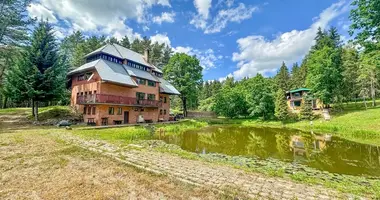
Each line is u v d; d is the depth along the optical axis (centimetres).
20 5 2033
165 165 696
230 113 4319
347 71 3184
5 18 1930
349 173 816
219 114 4584
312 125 2558
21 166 617
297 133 2189
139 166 666
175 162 741
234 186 520
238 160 1014
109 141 1111
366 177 757
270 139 1795
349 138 1767
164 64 5247
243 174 629
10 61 2175
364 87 3050
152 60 4916
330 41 3919
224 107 4319
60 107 2503
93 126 1830
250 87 4038
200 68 4138
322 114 3039
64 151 824
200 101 6688
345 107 3216
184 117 4081
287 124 3098
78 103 2259
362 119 2300
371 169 878
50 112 2244
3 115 2194
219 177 591
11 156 722
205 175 604
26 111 2483
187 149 1307
